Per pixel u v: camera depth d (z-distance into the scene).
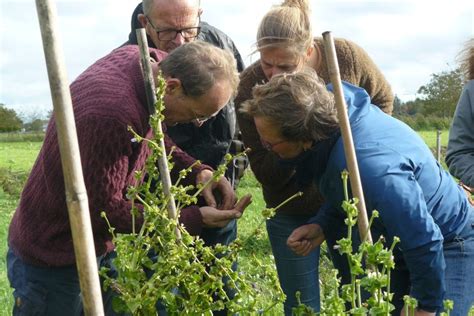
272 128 2.26
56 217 2.34
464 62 3.00
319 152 2.29
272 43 2.58
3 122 47.12
